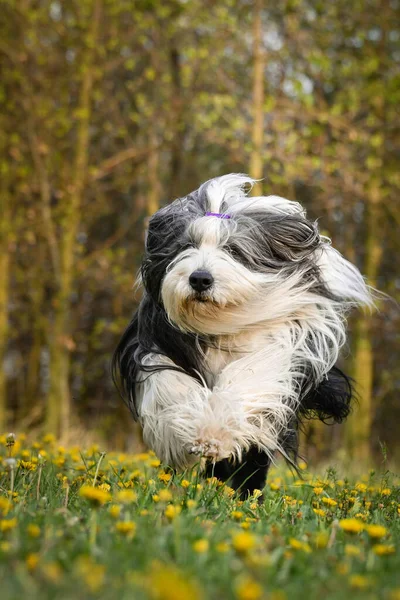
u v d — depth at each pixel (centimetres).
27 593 224
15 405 1725
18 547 273
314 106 1362
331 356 520
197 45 1368
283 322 513
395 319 1395
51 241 1279
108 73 1403
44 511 356
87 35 1254
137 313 555
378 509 443
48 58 1302
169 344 509
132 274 1441
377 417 1734
